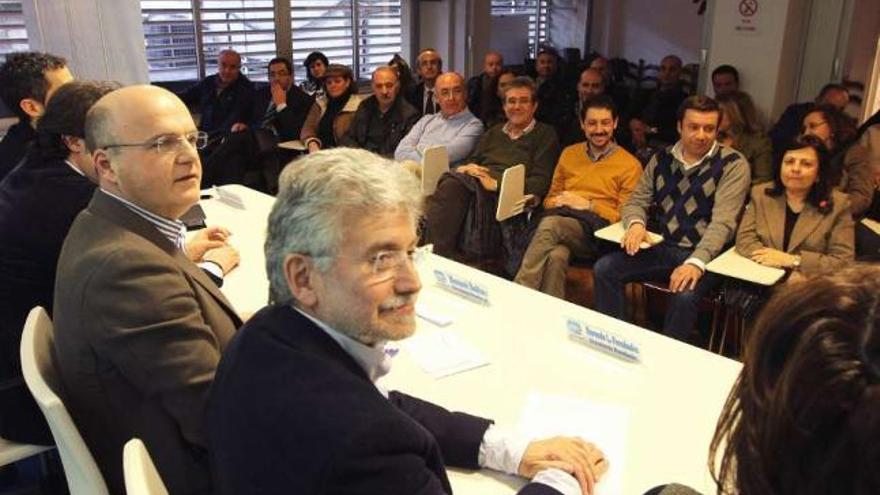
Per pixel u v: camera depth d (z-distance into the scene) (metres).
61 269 1.35
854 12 4.56
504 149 3.90
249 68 5.82
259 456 0.90
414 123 4.75
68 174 1.77
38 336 1.42
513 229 3.63
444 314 1.86
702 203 3.00
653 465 1.24
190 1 5.34
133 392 1.31
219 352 1.37
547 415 1.39
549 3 7.91
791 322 0.50
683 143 3.06
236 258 2.20
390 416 0.89
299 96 5.39
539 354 1.65
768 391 0.50
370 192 0.95
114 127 1.41
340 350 0.98
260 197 3.04
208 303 1.43
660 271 3.03
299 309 1.01
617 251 3.20
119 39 4.44
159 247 1.41
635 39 8.29
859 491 0.45
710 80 4.84
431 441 0.96
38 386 1.23
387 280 0.97
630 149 5.17
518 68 6.80
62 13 4.23
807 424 0.46
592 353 1.66
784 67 4.59
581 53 8.33
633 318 3.43
